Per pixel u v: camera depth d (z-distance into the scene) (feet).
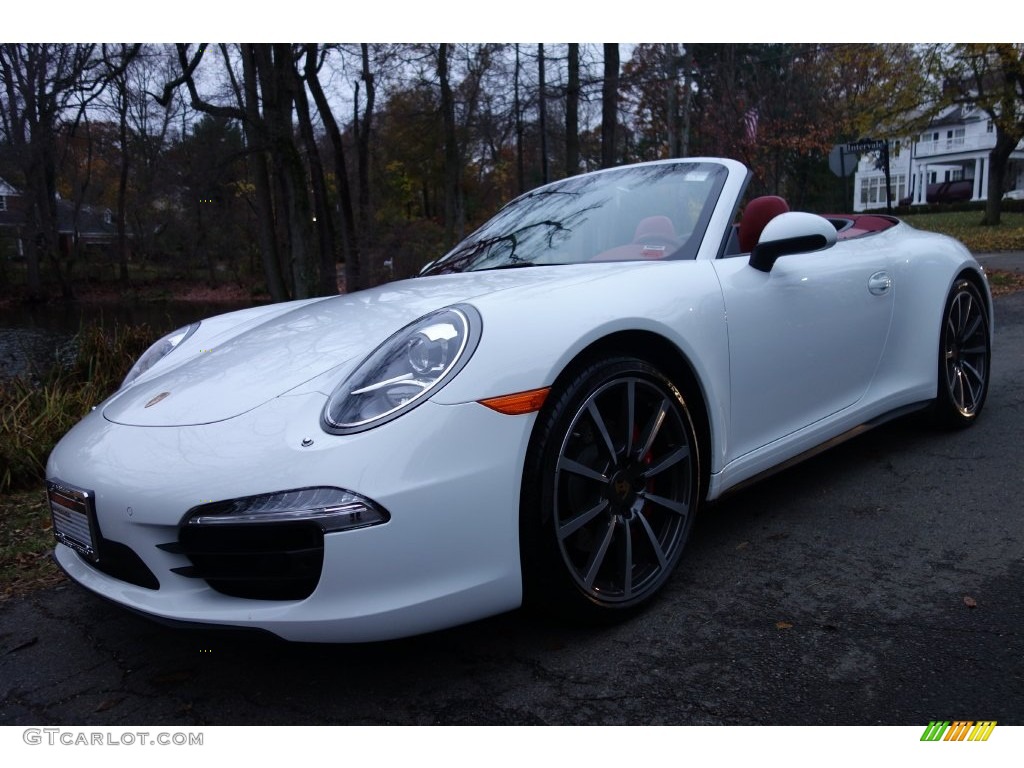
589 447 6.35
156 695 5.98
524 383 5.69
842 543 8.02
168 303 104.12
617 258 8.23
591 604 6.24
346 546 5.07
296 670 6.19
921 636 6.13
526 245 9.16
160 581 5.56
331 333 6.75
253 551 5.24
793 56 61.31
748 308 7.68
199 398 6.16
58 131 75.97
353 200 128.98
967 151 168.45
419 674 6.01
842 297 8.95
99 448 6.03
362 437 5.24
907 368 10.34
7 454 12.59
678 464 7.02
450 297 6.97
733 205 8.60
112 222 123.54
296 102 58.65
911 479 9.77
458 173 78.89
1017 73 55.67
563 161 78.59
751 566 7.61
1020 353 17.39
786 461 8.43
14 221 101.19
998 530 8.08
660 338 6.85
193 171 49.34
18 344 42.93
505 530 5.63
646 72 52.90
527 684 5.79
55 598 8.01
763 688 5.57
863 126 61.93
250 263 118.73
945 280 10.78
